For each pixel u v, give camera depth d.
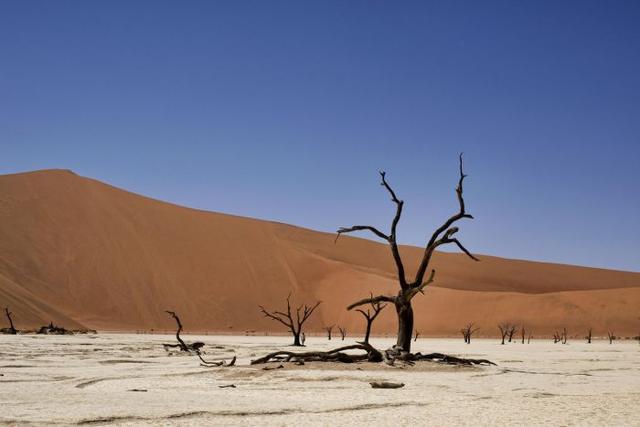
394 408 16.02
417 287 29.61
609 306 129.50
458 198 29.67
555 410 15.83
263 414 14.71
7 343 50.03
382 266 153.62
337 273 136.62
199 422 13.49
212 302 124.88
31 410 14.87
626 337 121.06
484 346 72.44
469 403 17.05
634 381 25.20
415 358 29.48
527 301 129.12
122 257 125.12
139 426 12.98
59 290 114.44
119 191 141.38
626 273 183.25
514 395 19.17
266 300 128.88
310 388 20.58
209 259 133.12
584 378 26.27
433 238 30.03
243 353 44.09
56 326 87.25
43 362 32.09
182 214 141.50
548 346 75.06
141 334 97.81
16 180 132.62
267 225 149.75
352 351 53.00
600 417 14.77
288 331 123.31
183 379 23.67
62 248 121.75
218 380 23.31
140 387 21.03
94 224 128.62
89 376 24.62
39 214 126.12
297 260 140.12
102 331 106.62
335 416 14.57
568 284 169.75
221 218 145.12
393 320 124.44
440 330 122.38
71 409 15.05
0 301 83.56
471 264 170.25
